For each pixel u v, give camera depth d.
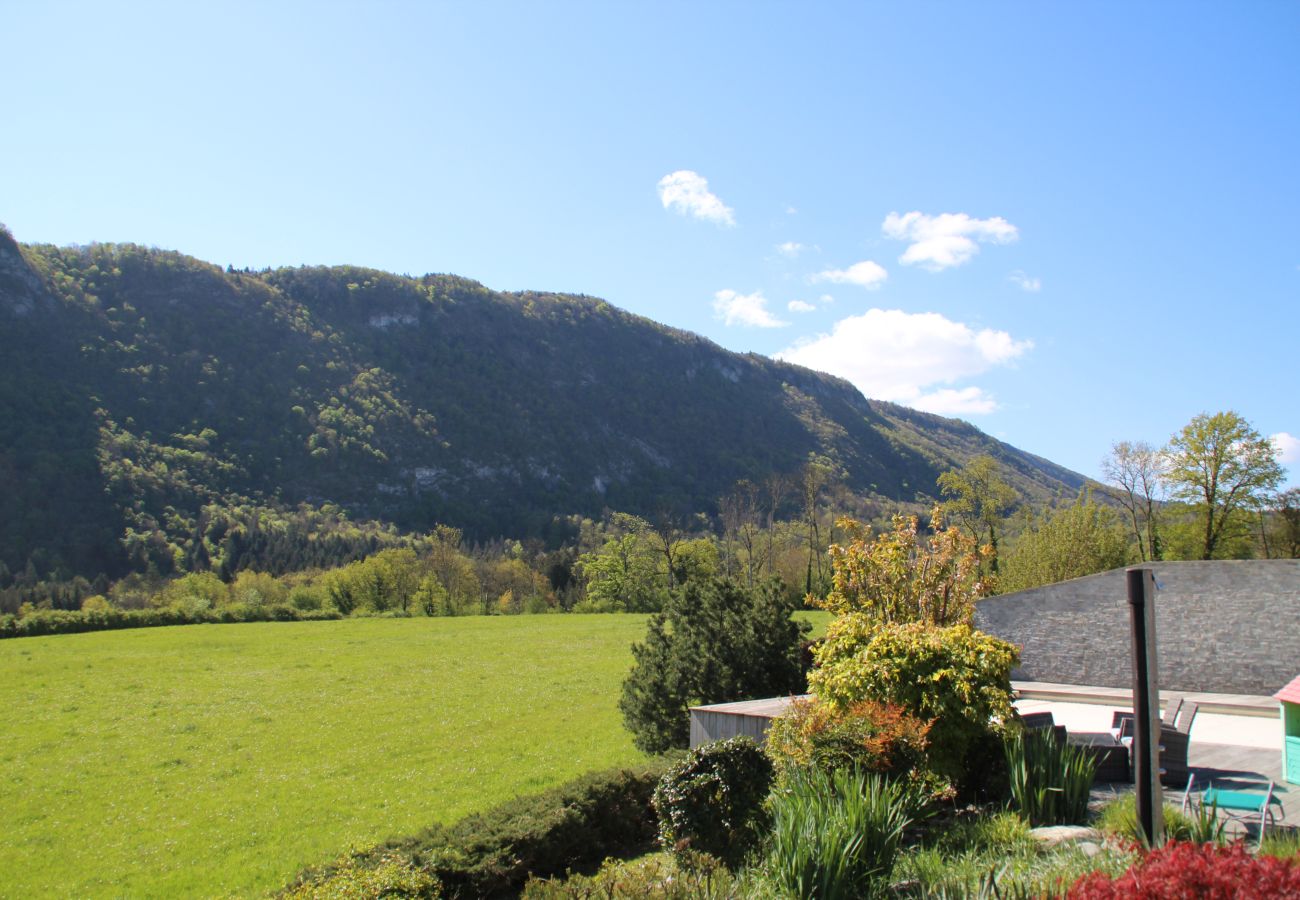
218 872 16.16
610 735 27.56
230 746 27.17
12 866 16.67
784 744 10.98
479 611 78.88
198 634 57.06
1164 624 22.31
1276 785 11.55
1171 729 12.52
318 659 46.56
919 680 10.94
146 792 22.02
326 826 19.00
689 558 79.00
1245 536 45.31
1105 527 44.19
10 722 30.81
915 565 16.47
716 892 7.13
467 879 10.04
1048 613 24.38
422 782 22.59
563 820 11.66
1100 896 4.66
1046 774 9.58
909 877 7.54
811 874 7.06
